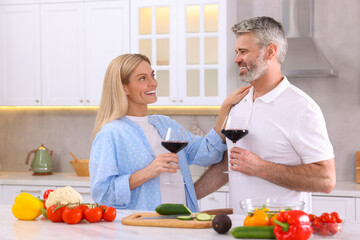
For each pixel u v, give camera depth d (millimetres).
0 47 4262
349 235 1492
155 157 2232
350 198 3355
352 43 3928
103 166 2105
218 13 3832
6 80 4258
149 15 3971
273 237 1443
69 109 4539
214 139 2391
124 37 4020
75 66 4125
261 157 2172
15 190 3949
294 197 2127
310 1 3820
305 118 2082
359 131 3916
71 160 4434
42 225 1709
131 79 2240
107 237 1511
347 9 3934
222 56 3826
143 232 1571
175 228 1628
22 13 4219
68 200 1781
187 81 3906
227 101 2361
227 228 1525
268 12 4094
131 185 2113
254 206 1608
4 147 4672
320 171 2051
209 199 3596
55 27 4156
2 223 1751
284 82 2176
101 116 2283
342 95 3941
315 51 3727
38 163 4254
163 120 2410
